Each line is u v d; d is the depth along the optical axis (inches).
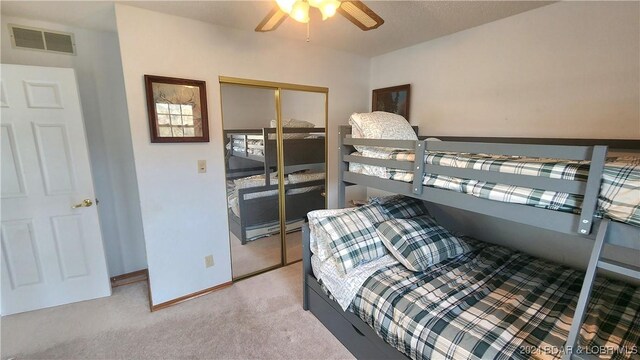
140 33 76.8
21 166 80.8
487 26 89.6
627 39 66.0
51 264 87.6
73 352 71.3
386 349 59.7
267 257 114.7
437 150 59.9
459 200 57.1
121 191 102.4
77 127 85.1
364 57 127.7
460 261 77.1
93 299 93.8
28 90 78.7
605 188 39.7
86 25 87.3
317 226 79.0
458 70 98.7
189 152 88.9
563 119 77.2
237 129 98.5
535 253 86.4
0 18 78.3
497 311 55.6
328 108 120.2
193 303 92.0
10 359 69.1
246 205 105.5
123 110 99.1
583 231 41.3
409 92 114.6
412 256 69.5
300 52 107.8
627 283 67.9
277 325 81.4
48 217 85.5
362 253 73.5
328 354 70.9
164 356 70.3
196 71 86.5
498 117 90.2
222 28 89.4
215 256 98.7
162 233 87.4
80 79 91.1
